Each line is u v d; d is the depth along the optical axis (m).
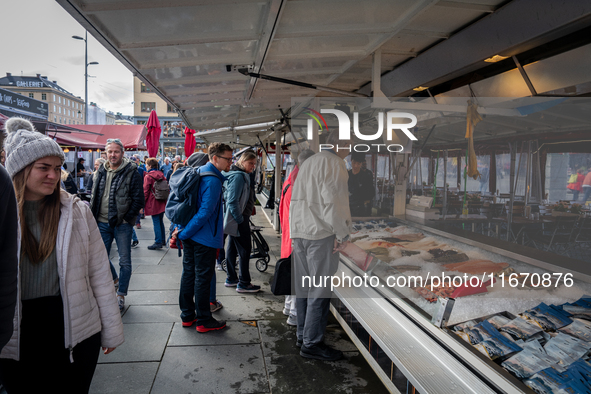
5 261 1.07
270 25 2.29
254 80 3.59
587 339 1.64
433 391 1.54
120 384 2.49
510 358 1.62
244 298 4.17
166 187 6.34
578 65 2.35
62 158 1.44
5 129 1.60
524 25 2.31
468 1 2.40
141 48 2.70
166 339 3.14
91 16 2.19
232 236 4.39
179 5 2.06
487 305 2.04
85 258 1.54
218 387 2.48
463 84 3.20
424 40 3.07
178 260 5.61
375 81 3.30
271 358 2.87
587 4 1.92
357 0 2.12
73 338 1.46
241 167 4.21
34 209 1.44
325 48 3.00
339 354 2.87
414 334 2.06
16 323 1.34
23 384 1.46
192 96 4.61
